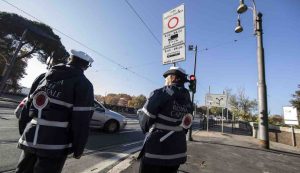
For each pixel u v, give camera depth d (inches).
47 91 82.9
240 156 319.0
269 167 267.4
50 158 78.6
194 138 518.3
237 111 1704.0
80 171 183.6
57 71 86.0
